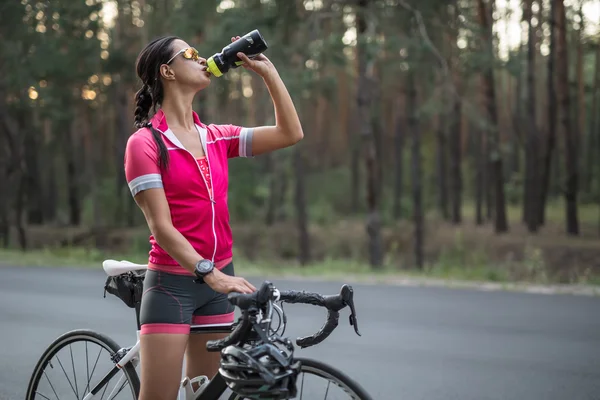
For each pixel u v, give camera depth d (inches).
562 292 411.2
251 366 101.3
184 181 116.0
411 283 448.8
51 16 791.7
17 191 1246.9
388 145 1753.2
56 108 1044.5
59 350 144.8
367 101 794.8
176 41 120.9
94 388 141.4
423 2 712.4
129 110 1318.9
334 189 1745.8
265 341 103.8
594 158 1571.1
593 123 1492.4
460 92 941.2
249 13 711.7
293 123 125.2
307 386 138.6
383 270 583.8
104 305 374.0
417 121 1016.2
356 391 105.3
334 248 1229.7
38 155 1455.5
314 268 549.3
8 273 516.1
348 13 718.5
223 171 122.1
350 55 878.4
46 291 424.2
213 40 708.0
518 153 1494.8
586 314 345.4
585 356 263.3
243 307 102.7
